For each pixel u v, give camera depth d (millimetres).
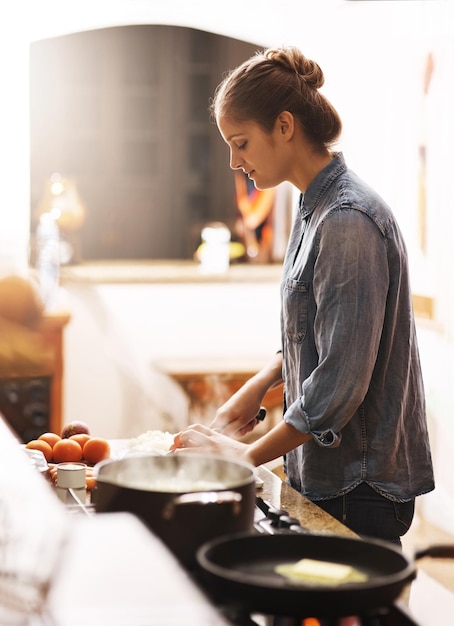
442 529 3992
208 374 5074
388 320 2027
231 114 2070
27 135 4926
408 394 2092
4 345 4664
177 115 6133
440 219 4008
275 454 1969
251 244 5895
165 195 6160
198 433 1965
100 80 5984
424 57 4031
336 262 1948
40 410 4730
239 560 1308
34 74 5820
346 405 1937
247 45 6098
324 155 2104
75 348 5262
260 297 5547
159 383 5348
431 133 4027
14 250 4961
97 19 4855
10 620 1017
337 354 1930
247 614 1163
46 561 1150
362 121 4410
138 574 1138
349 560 1316
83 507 1630
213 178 6180
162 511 1335
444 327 4004
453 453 3955
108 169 6066
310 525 1738
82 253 6062
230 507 1351
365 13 4344
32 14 4812
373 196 2029
